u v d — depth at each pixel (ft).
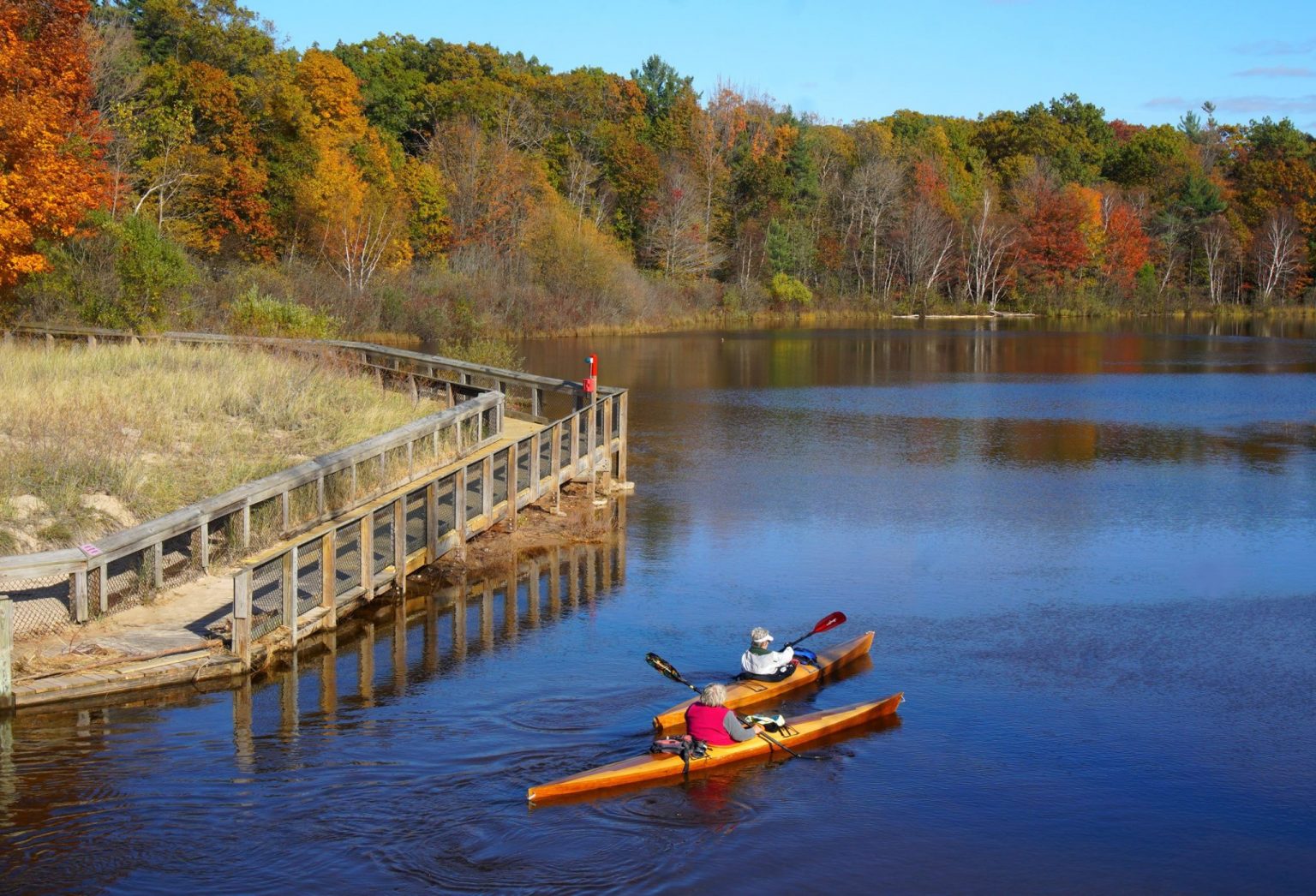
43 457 53.62
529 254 244.63
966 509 73.82
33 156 80.94
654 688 41.37
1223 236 345.10
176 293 110.32
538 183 267.18
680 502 74.69
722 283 310.86
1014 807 33.30
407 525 56.49
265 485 51.03
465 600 52.13
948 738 38.01
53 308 99.09
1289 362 183.73
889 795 33.73
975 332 264.11
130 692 38.75
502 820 31.09
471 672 42.75
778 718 36.70
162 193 167.02
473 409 71.31
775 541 64.64
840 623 43.91
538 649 45.70
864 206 331.36
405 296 185.06
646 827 31.22
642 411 119.85
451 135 260.42
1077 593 55.57
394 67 289.74
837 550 63.00
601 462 75.15
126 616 43.70
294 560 43.37
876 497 77.41
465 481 57.31
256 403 72.95
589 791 32.68
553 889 27.94
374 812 31.24
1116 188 373.40
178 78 187.83
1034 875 29.73
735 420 114.11
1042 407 126.11
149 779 32.71
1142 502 76.43
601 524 67.56
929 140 386.73
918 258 325.83
